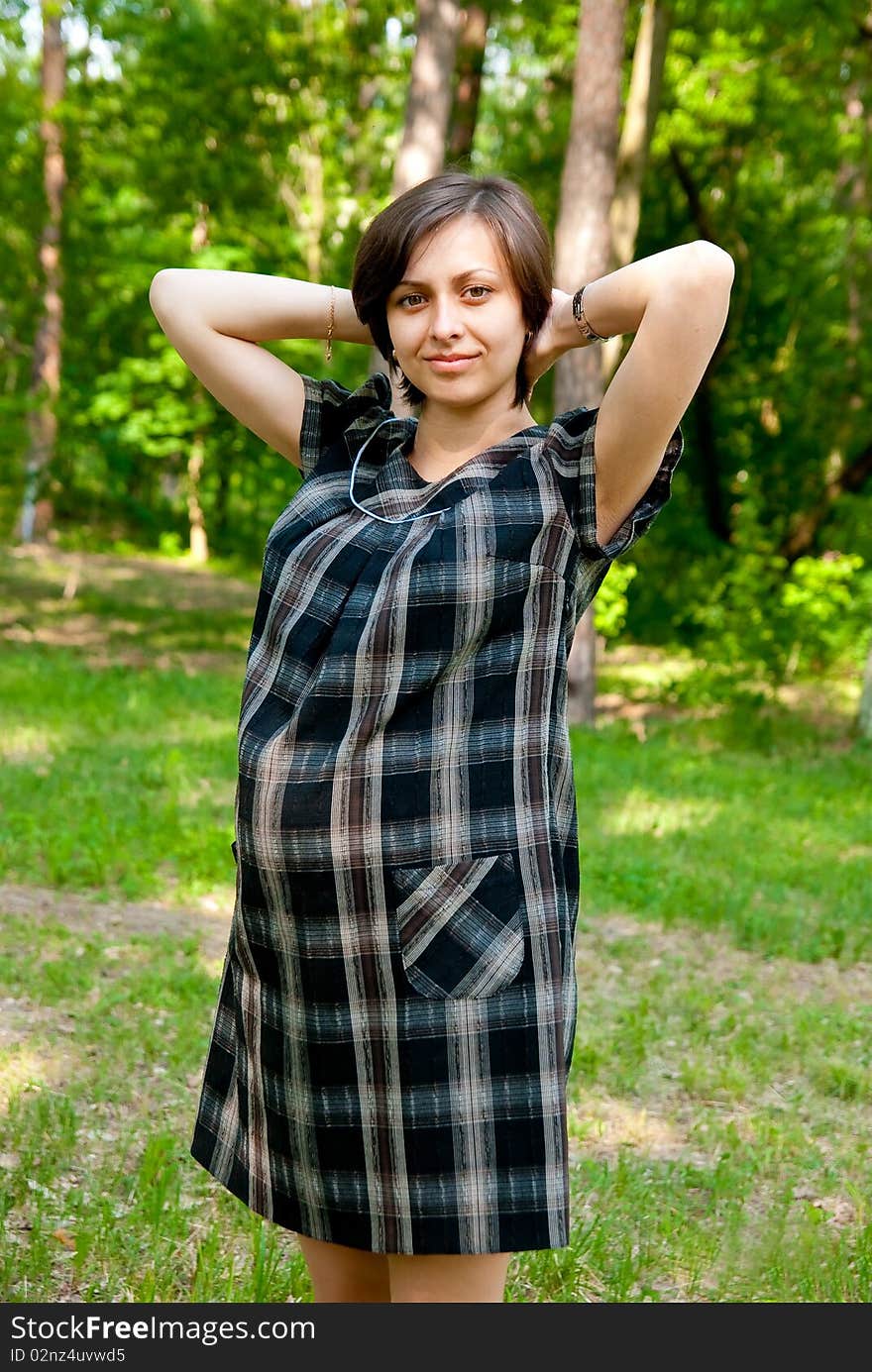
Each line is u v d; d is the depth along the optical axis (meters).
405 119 12.25
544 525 1.69
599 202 10.77
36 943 4.92
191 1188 3.17
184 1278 2.73
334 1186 1.72
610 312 1.74
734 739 11.83
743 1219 3.22
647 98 12.49
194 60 16.61
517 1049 1.65
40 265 19.64
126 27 17.17
